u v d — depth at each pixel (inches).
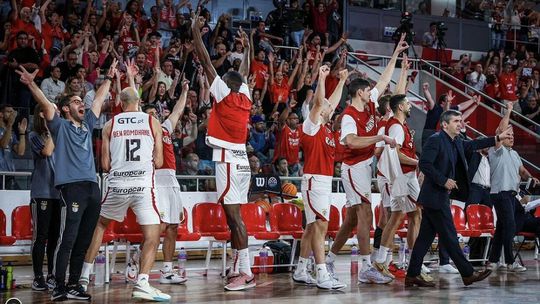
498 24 824.3
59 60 535.8
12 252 371.2
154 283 336.8
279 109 592.1
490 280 357.7
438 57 743.1
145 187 278.8
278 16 692.7
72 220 272.4
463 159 327.0
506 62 770.8
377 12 788.0
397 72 712.4
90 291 303.7
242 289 307.4
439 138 320.5
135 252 352.5
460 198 330.0
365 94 329.1
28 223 350.0
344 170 332.5
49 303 268.8
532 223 439.2
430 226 323.3
